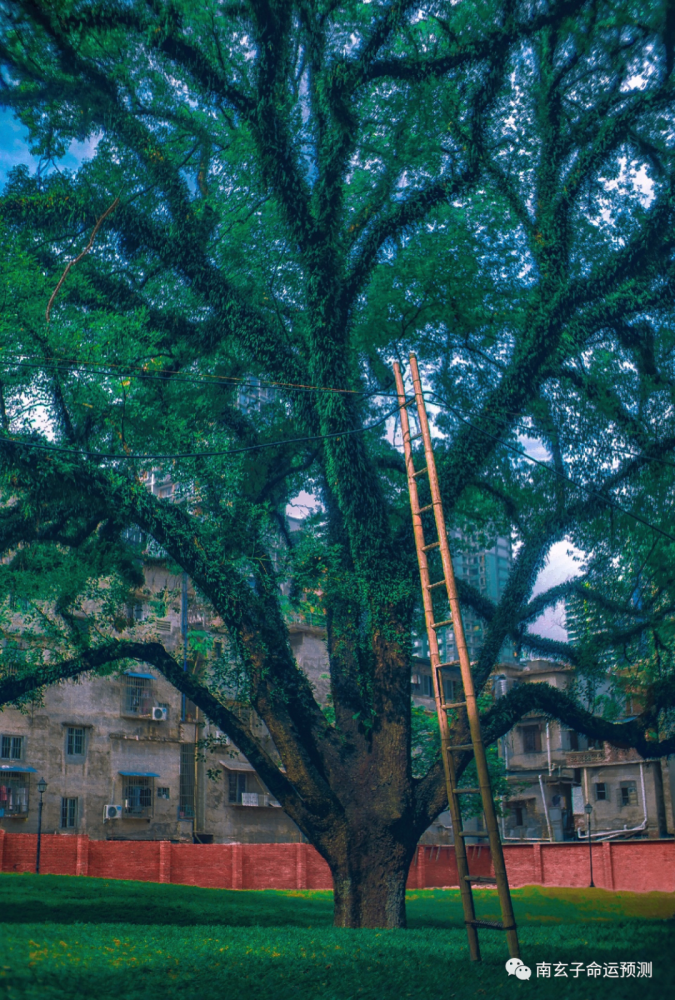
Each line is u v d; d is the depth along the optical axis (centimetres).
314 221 1609
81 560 1794
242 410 1858
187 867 3362
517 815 5444
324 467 1730
